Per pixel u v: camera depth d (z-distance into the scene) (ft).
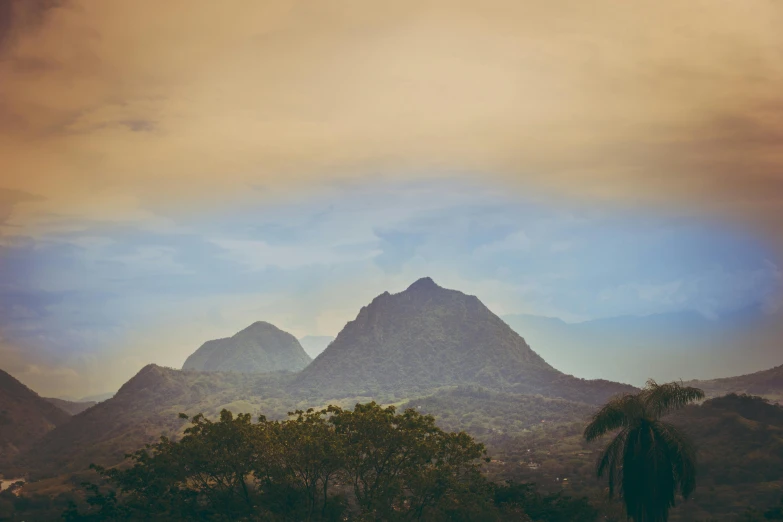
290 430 304.30
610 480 241.35
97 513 343.67
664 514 226.17
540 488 618.03
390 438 299.79
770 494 538.47
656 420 234.99
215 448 313.32
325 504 312.71
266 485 315.37
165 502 323.78
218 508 317.42
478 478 335.47
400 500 310.86
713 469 627.87
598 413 238.48
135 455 334.65
